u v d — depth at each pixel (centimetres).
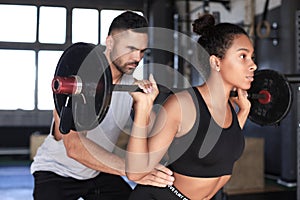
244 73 125
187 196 131
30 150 746
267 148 589
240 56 124
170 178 127
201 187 129
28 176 589
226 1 671
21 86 747
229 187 460
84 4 296
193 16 765
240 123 148
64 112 119
